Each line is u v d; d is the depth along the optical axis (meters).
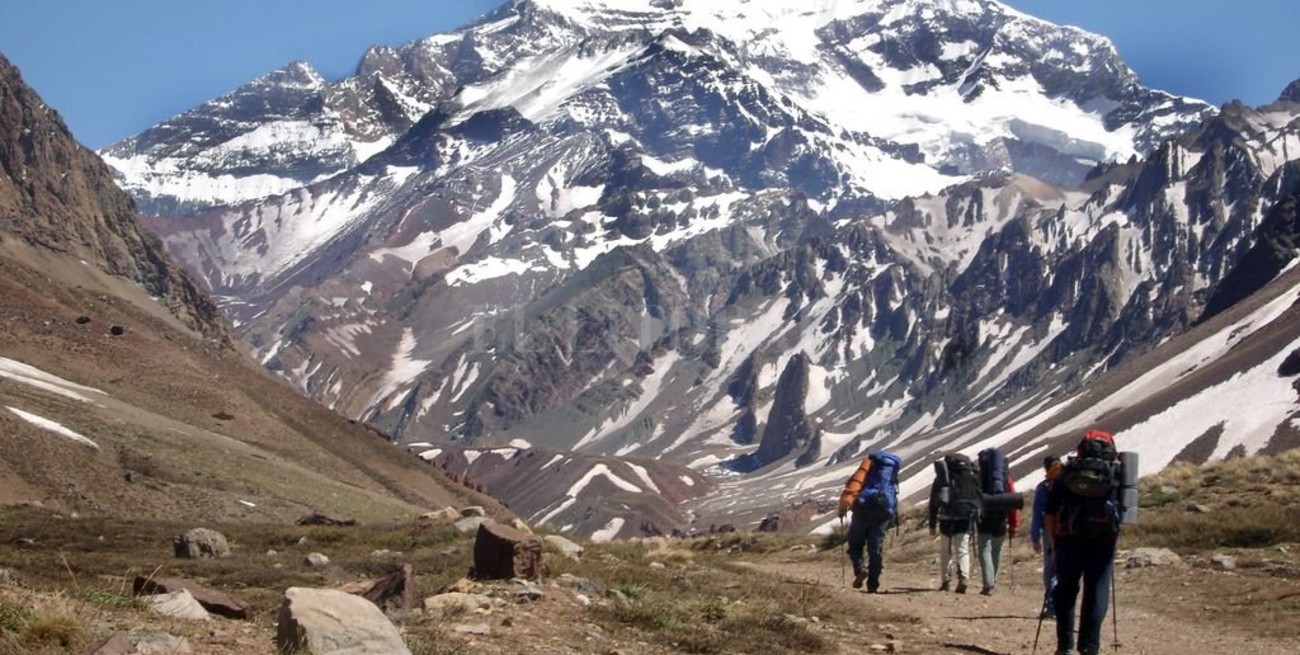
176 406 139.75
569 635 17.41
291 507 95.00
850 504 26.97
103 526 43.94
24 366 123.81
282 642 13.45
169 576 28.95
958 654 18.88
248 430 143.00
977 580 30.72
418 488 157.25
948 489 27.34
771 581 27.20
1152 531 32.53
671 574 27.02
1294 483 37.44
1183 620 22.59
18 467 75.31
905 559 37.44
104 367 144.62
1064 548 17.08
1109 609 24.38
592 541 41.50
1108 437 17.19
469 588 20.55
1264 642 20.02
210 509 84.56
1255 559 27.67
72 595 16.67
